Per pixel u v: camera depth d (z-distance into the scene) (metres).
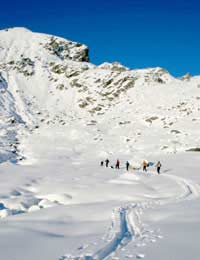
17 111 90.12
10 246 9.73
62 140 67.38
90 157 54.97
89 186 27.36
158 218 13.25
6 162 48.62
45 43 149.62
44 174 36.44
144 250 8.56
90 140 66.69
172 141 59.50
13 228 12.88
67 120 86.81
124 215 14.46
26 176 34.62
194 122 69.62
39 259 8.30
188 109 78.25
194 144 56.31
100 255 8.41
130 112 85.62
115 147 61.03
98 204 18.56
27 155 56.00
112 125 78.00
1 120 77.69
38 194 26.28
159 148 56.84
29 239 10.75
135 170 39.03
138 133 68.88
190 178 29.47
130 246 9.14
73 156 55.75
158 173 34.19
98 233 11.39
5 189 27.38
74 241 10.24
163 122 73.31
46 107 98.69
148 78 108.19
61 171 38.88
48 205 22.50
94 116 89.94
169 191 23.64
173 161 44.22
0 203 23.05
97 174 35.41
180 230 10.55
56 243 10.05
